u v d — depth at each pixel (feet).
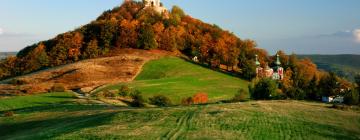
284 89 368.48
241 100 322.96
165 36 634.84
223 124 152.66
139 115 175.83
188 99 380.58
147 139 131.75
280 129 149.48
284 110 188.85
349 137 144.46
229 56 595.47
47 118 214.48
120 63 549.95
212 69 578.66
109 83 479.00
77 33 643.45
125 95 369.71
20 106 306.14
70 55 604.49
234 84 516.32
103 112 206.08
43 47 641.40
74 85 471.21
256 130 145.79
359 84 363.15
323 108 209.05
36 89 443.73
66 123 186.50
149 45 614.75
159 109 189.98
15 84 498.28
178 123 155.22
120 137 134.62
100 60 561.43
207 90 463.83
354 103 314.55
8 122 215.92
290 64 640.17
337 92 371.15
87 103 306.55
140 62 557.74
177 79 506.89
